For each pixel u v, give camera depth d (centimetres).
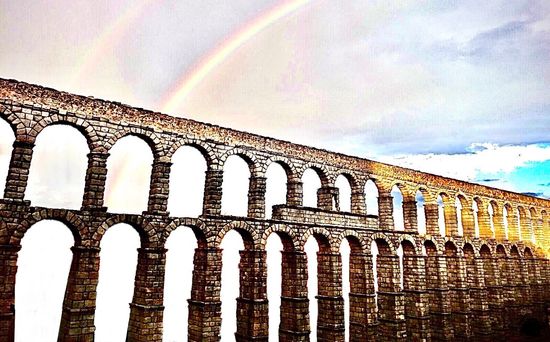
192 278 3809
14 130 3061
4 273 2856
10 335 2817
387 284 5047
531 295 7288
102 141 3384
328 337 4388
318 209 4566
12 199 2956
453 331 5606
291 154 4534
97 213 3247
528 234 7644
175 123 3797
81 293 3077
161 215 3547
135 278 3522
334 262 4506
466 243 6128
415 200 5616
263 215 4162
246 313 3928
